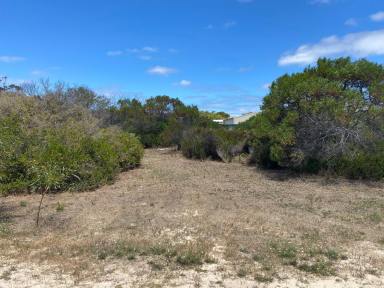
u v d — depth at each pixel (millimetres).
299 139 14125
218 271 5445
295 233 7297
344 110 12664
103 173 12453
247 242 6695
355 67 13617
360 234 7336
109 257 5969
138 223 7910
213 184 12586
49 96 16391
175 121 26531
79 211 8977
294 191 11523
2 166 9258
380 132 13195
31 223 7984
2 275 5273
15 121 10914
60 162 10820
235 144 19312
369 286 5055
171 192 11078
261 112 15227
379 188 12117
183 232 7266
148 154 24000
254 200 10148
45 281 5090
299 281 5156
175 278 5195
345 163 13625
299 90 13289
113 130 17219
